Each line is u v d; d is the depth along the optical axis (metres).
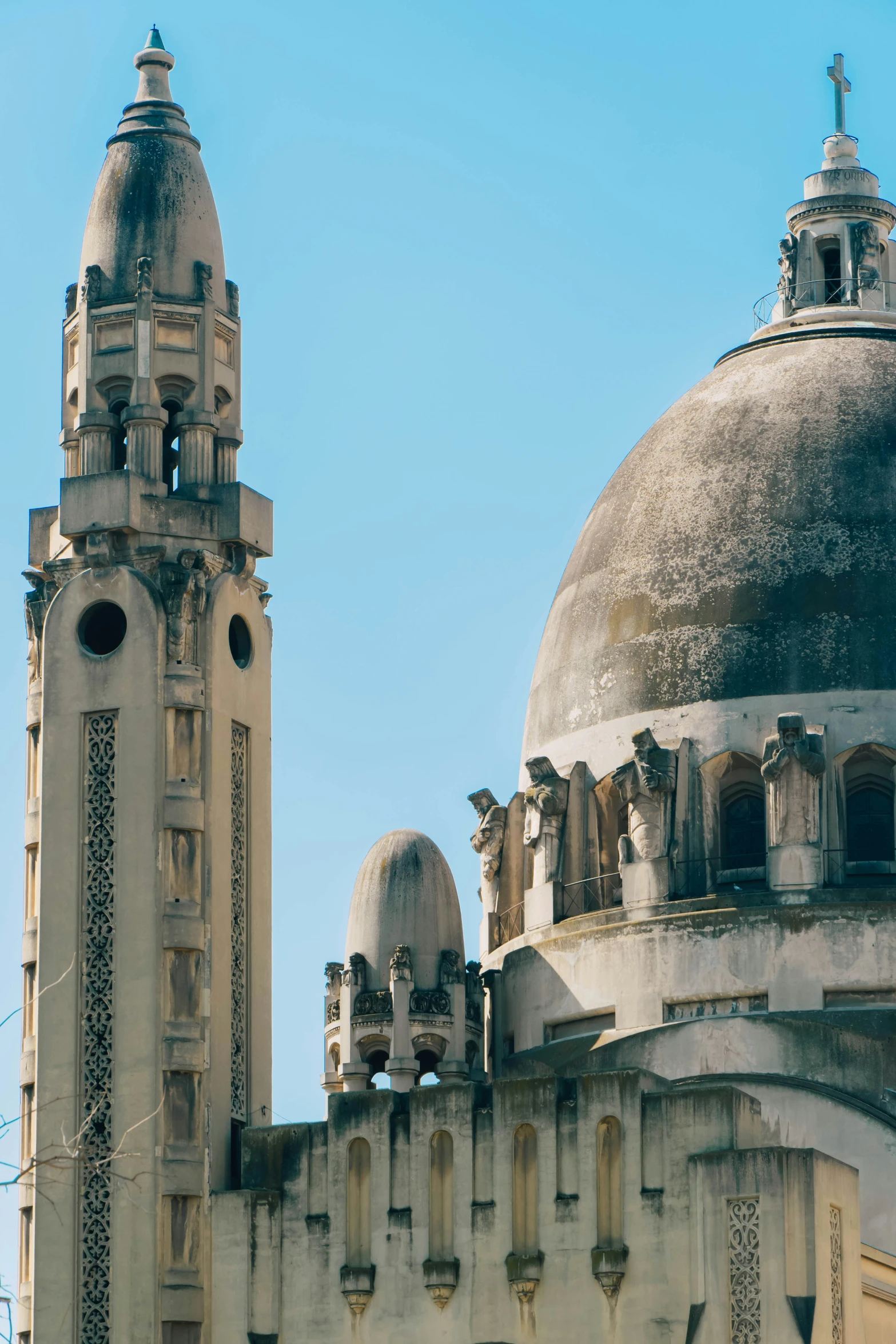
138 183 80.25
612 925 80.81
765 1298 64.56
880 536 82.62
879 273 92.69
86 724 75.31
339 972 84.38
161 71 83.19
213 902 74.25
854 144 95.06
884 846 80.31
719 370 90.81
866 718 80.25
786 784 79.50
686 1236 66.50
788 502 83.81
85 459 78.12
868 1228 72.94
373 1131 71.50
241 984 75.44
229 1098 73.81
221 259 80.75
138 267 78.75
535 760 84.56
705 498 85.19
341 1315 70.31
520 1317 68.12
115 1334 70.75
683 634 83.12
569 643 86.31
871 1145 73.50
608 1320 66.94
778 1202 65.12
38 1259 71.88
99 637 76.50
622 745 83.25
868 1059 75.31
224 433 79.06
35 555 78.69
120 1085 72.38
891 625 81.25
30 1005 74.56
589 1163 68.31
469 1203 69.69
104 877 74.06
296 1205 71.62
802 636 81.50
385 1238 70.44
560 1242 68.12
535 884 84.25
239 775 76.75
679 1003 79.06
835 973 77.50
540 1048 81.62
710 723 81.69
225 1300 71.31
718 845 81.31
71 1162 72.06
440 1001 82.50
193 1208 71.88
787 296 93.00
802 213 93.12
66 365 80.31
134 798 74.12
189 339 78.88
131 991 72.94
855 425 85.31
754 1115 67.94
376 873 84.38
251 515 77.88
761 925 78.38
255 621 78.12
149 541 76.56
